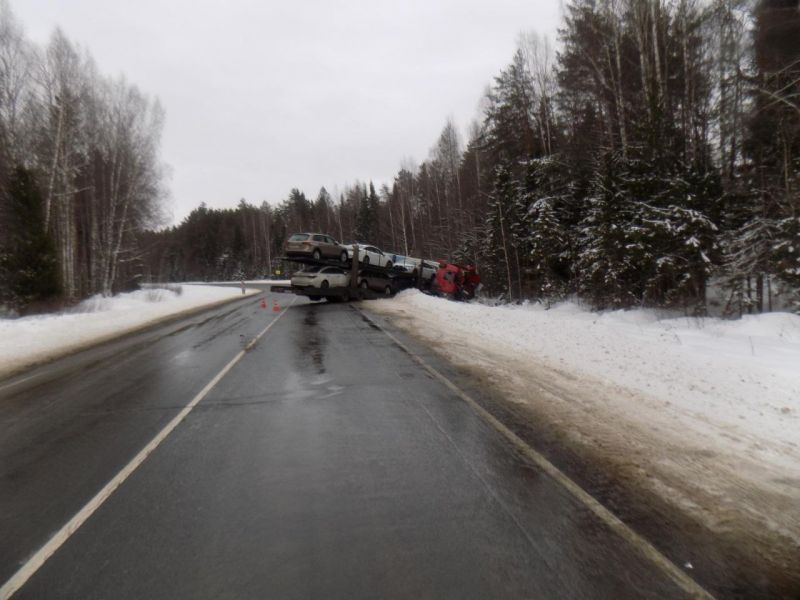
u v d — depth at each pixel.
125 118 31.42
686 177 15.44
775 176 14.67
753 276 13.05
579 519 3.25
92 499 3.75
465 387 6.91
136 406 6.47
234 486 3.91
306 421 5.56
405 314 17.31
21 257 20.77
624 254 16.52
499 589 2.54
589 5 22.62
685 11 18.97
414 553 2.88
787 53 12.73
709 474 3.91
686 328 12.23
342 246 22.77
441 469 4.13
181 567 2.81
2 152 22.64
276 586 2.60
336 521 3.29
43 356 11.24
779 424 5.01
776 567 2.71
